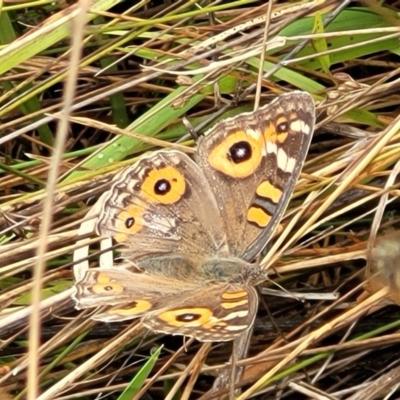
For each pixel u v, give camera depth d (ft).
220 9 1.12
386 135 1.08
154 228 1.04
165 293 1.01
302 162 1.03
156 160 1.04
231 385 1.07
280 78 1.14
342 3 1.14
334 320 1.08
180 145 1.11
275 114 1.04
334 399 1.09
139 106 1.19
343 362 1.12
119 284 1.01
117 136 1.12
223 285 1.02
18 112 1.18
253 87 1.14
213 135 1.05
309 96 1.03
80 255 1.09
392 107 1.16
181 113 1.13
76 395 1.08
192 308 0.99
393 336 1.09
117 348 1.08
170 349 1.13
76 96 1.17
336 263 1.13
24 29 1.18
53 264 1.11
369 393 1.09
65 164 1.15
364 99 1.13
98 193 1.11
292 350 1.09
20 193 1.13
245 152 1.04
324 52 1.12
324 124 1.12
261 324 1.13
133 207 1.04
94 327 1.11
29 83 1.16
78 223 1.09
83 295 1.00
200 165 1.05
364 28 1.15
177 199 1.05
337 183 1.10
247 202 1.05
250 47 1.11
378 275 1.08
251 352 1.12
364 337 1.11
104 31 1.12
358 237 1.13
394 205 1.14
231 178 1.05
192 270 1.03
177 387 1.08
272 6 1.12
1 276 1.08
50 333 1.10
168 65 1.14
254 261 1.08
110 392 1.10
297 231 1.09
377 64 1.16
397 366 1.11
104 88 1.13
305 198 1.12
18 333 1.08
